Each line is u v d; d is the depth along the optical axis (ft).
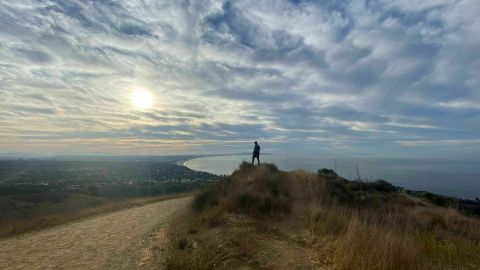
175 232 35.17
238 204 40.88
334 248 25.98
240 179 61.67
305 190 59.06
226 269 21.89
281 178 67.87
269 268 22.49
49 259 26.37
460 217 47.91
